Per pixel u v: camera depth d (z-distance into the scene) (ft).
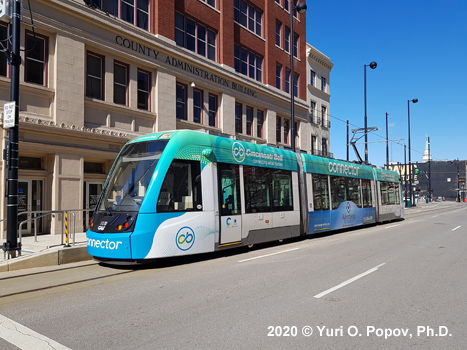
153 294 22.09
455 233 56.08
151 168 30.50
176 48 62.44
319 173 51.34
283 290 22.79
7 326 16.92
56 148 46.62
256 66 86.89
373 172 69.82
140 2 58.39
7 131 42.80
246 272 27.96
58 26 46.91
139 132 57.00
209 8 72.02
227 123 74.49
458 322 17.53
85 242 35.70
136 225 28.66
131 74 56.18
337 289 23.13
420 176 309.01
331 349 14.37
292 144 64.23
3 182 42.78
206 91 70.54
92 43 50.47
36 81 46.09
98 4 52.24
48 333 15.98
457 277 26.81
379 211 69.97
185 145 32.22
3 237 42.65
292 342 14.94
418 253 37.06
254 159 39.58
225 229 34.50
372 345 14.79
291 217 43.98
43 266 29.99
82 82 49.19
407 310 19.22
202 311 18.80
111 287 23.94
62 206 47.21
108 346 14.53
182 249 30.53
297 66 102.73
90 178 52.08
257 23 88.38
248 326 16.67
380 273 27.81
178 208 30.83
